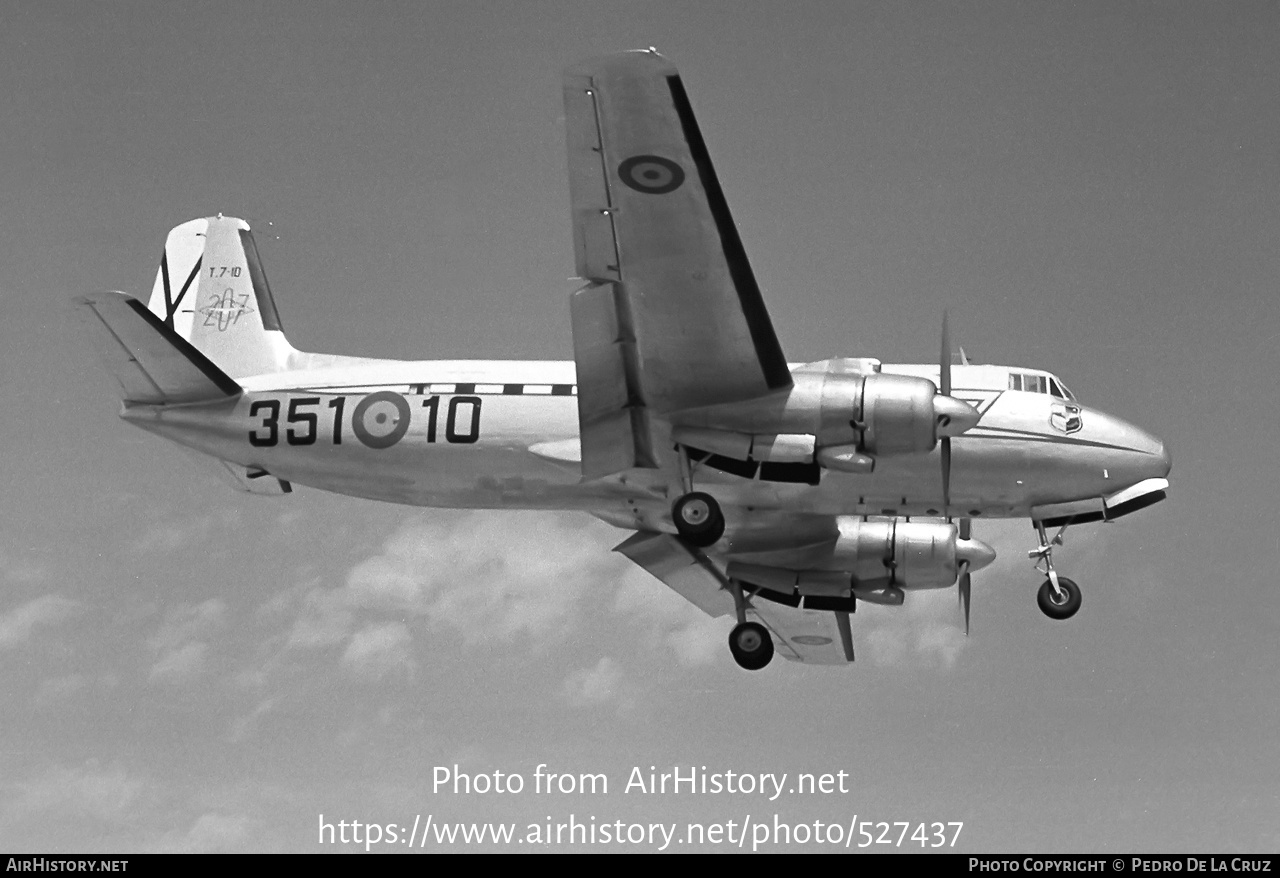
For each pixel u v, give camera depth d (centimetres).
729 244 2292
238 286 3559
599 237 2300
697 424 2584
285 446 2980
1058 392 2891
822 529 2959
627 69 2038
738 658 2888
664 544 2969
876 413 2508
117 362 2961
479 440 2888
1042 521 2930
